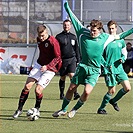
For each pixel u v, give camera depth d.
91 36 20.00
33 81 20.78
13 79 43.91
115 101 23.38
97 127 19.06
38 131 17.97
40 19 52.72
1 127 18.73
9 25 52.25
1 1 52.47
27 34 51.88
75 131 18.05
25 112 23.16
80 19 51.72
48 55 20.59
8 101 27.98
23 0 52.38
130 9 53.31
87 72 20.17
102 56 22.45
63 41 28.14
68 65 28.50
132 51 47.75
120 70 22.84
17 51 49.12
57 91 34.91
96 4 54.94
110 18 53.25
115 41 22.42
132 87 38.25
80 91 35.66
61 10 52.38
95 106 26.09
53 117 21.56
